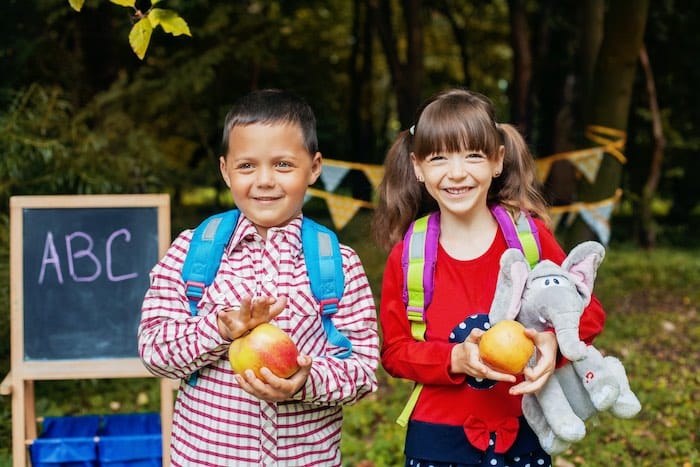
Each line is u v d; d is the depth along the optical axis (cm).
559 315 224
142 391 564
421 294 255
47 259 329
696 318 850
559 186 1202
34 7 820
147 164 677
